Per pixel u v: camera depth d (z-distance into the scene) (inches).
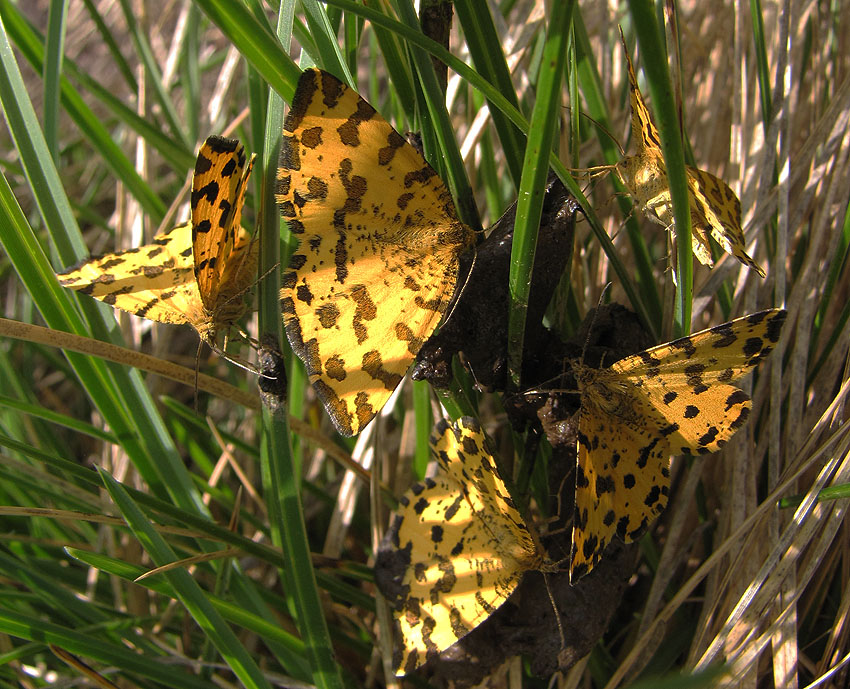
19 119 2.8
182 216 4.2
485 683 2.9
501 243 2.5
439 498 2.6
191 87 5.1
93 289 2.6
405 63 2.6
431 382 2.4
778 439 3.0
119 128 5.7
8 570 2.9
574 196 2.4
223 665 2.8
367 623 3.4
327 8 2.6
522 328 2.3
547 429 2.5
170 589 2.7
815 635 3.1
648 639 2.8
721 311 3.3
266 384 2.6
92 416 4.5
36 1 6.8
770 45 3.7
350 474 3.5
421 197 2.2
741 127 3.5
